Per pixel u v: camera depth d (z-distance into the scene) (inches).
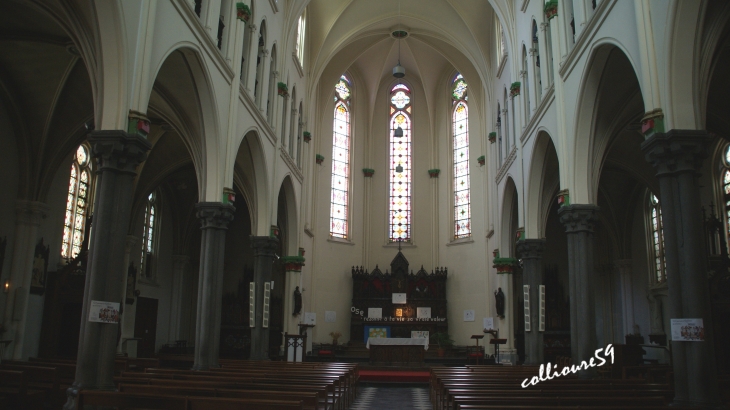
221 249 712.4
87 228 887.7
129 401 298.0
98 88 470.9
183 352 1182.3
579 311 651.5
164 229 1205.1
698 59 438.6
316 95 1411.2
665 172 443.8
